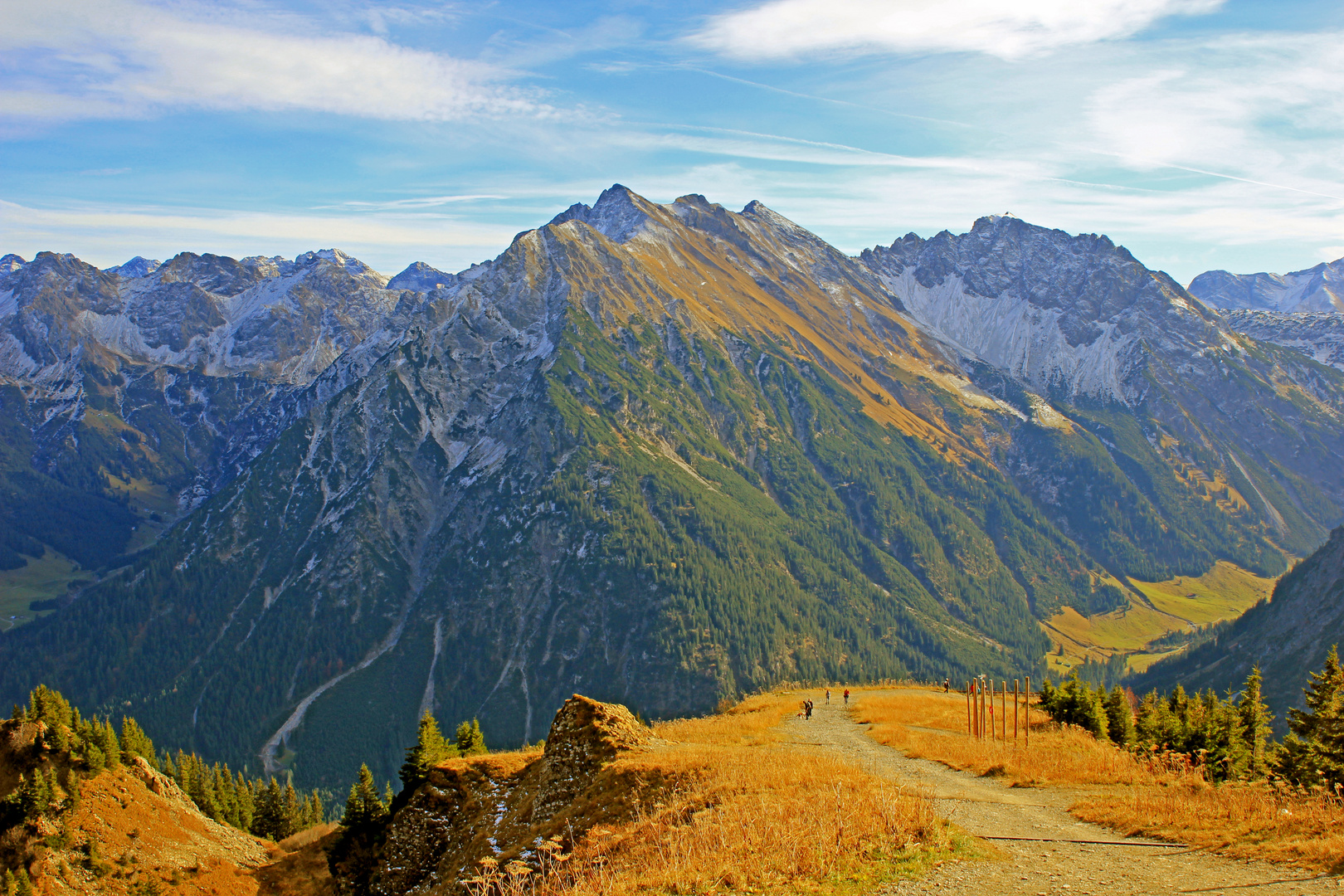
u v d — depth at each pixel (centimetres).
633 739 4659
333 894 7712
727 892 2369
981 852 2664
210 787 12600
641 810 3525
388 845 5616
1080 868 2520
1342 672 6347
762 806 3045
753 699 10225
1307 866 2416
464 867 4684
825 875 2433
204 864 8612
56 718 8769
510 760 5994
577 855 3228
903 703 8250
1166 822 3011
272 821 13575
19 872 7038
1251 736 7531
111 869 7838
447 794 5716
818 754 4612
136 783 9119
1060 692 7269
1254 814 2959
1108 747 5497
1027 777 4203
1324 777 5184
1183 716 7312
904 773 4441
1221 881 2361
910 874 2447
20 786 7856
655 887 2495
